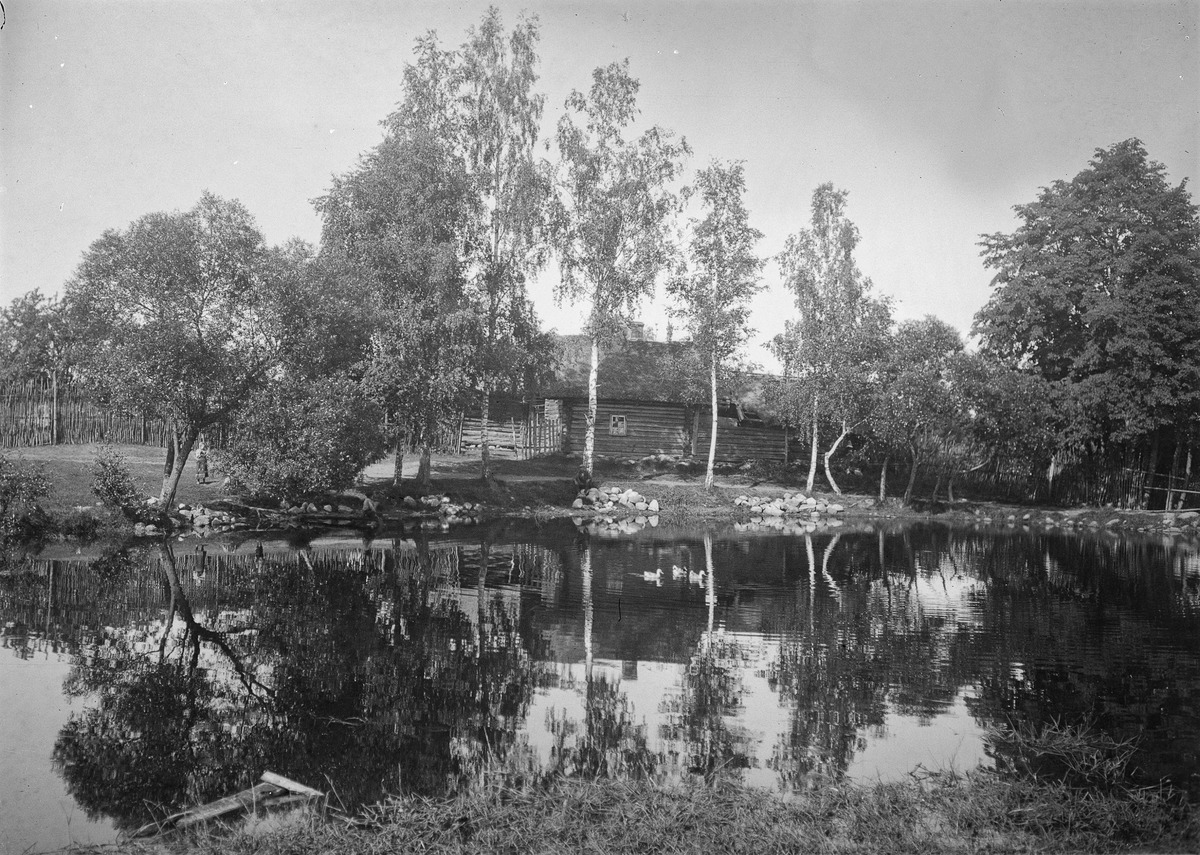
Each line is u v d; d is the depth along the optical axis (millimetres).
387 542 25656
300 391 27375
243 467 27500
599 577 19453
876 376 39562
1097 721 9609
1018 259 42438
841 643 13258
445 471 41375
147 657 12094
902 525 34500
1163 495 39250
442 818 6918
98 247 24812
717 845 6539
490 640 13258
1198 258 38469
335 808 7223
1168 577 20312
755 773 8008
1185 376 36719
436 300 32000
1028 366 42594
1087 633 14031
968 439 42344
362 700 10180
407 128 33719
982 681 11148
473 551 23812
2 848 6520
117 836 6789
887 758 8398
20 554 22109
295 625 14141
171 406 25750
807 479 46438
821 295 41344
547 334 37094
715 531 30578
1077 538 29875
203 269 25562
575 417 49531
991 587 18625
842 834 6746
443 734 9047
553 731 9141
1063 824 6965
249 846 6484
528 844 6547
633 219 38062
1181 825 6906
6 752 8484
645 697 10383
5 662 11758
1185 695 10562
